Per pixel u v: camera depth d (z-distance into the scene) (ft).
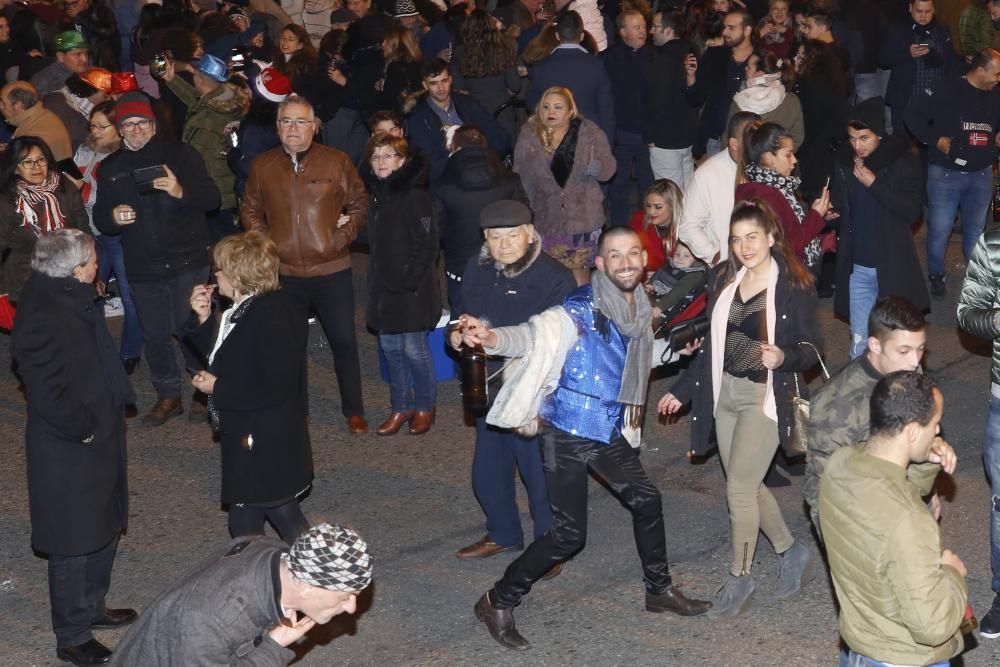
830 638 18.72
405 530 22.98
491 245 19.10
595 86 34.01
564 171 28.58
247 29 40.63
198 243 27.22
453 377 29.84
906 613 12.66
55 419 17.60
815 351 18.13
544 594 20.51
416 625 19.77
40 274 17.69
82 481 18.08
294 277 25.98
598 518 23.08
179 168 26.58
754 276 18.49
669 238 24.93
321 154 25.67
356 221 26.23
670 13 35.88
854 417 15.14
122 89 34.19
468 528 22.99
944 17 53.21
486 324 17.48
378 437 27.14
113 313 35.65
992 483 17.92
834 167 26.40
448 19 39.65
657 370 29.30
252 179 25.86
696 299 21.40
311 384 30.48
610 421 17.89
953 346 30.58
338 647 19.22
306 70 36.83
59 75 37.37
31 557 22.59
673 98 35.73
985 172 32.42
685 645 18.76
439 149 30.73
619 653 18.65
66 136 32.99
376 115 28.17
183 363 31.99
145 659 12.05
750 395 18.63
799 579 19.85
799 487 23.65
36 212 26.94
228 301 22.76
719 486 24.23
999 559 18.08
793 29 39.37
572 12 34.14
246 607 11.82
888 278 25.89
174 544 22.89
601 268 17.49
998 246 16.78
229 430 19.20
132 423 28.40
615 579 20.88
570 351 17.58
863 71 41.09
